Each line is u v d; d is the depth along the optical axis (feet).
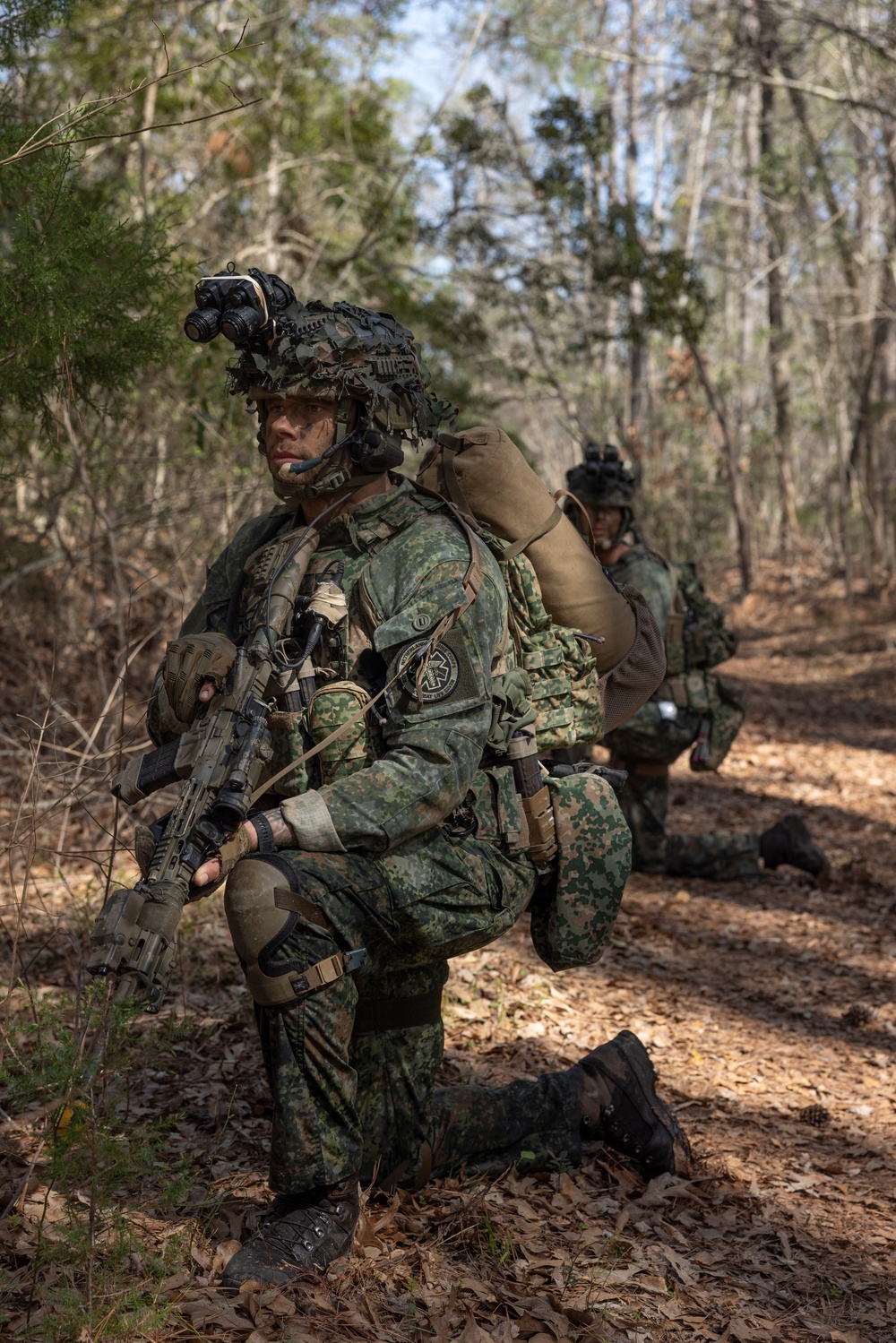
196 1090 10.53
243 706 7.59
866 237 82.28
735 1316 8.13
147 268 10.52
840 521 79.61
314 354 7.90
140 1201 8.42
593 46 75.61
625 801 21.57
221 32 36.06
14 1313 6.83
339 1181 7.65
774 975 17.19
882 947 18.67
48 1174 7.04
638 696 9.78
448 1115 9.21
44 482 22.99
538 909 9.04
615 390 83.87
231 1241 7.93
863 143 77.20
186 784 7.25
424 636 7.72
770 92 79.51
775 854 21.93
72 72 28.73
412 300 49.90
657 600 18.38
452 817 8.17
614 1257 8.66
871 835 26.35
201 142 38.68
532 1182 9.68
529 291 51.13
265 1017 7.50
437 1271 7.95
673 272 50.47
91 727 19.62
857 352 84.89
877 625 68.13
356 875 7.52
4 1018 10.39
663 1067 13.25
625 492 18.17
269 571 8.23
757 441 93.04
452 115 49.96
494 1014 13.70
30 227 9.43
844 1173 11.02
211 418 21.97
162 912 6.81
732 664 60.13
